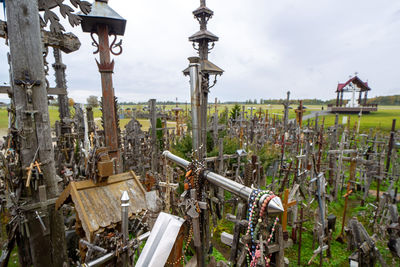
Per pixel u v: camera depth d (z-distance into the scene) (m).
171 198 5.84
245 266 2.59
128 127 10.22
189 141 10.19
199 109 4.45
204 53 8.79
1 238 5.85
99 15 5.64
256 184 7.68
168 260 2.29
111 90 6.47
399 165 12.68
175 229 2.11
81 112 9.57
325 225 6.54
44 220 4.31
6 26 4.03
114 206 3.02
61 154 9.04
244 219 2.67
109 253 2.57
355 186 10.55
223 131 12.57
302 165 9.39
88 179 3.17
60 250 4.58
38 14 4.15
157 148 10.82
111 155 6.66
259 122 20.23
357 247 4.89
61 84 11.18
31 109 4.12
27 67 4.04
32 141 4.20
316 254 5.83
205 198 3.16
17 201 4.09
